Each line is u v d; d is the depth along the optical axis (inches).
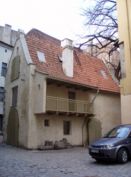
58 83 861.8
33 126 808.3
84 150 769.6
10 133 943.0
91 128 979.3
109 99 1064.2
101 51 888.3
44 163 479.5
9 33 1695.4
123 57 760.3
